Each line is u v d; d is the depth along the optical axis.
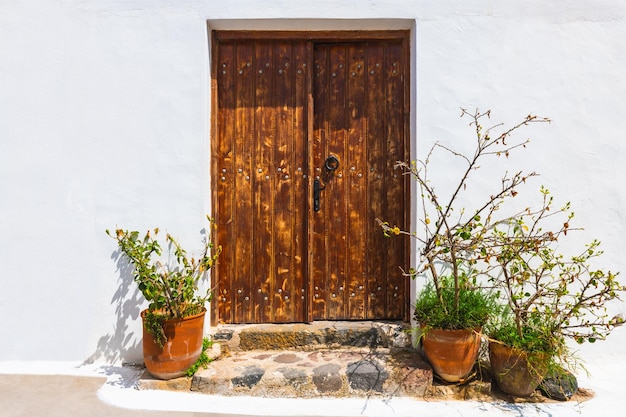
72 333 3.61
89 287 3.60
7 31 3.59
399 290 3.84
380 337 3.70
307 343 3.69
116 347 3.60
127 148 3.57
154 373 3.22
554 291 3.28
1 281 3.61
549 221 3.60
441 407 3.04
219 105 3.83
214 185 3.75
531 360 3.02
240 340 3.66
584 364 3.58
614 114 3.62
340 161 3.87
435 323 3.16
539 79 3.59
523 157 3.59
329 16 3.54
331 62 3.88
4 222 3.61
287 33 3.77
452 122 3.57
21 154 3.60
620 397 3.16
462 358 3.12
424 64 3.56
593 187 3.60
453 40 3.56
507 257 3.29
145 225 3.57
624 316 3.60
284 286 3.83
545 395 3.18
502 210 3.58
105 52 3.56
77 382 3.31
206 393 3.17
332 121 3.87
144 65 3.57
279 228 3.83
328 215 3.87
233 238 3.83
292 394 3.16
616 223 3.61
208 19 3.56
